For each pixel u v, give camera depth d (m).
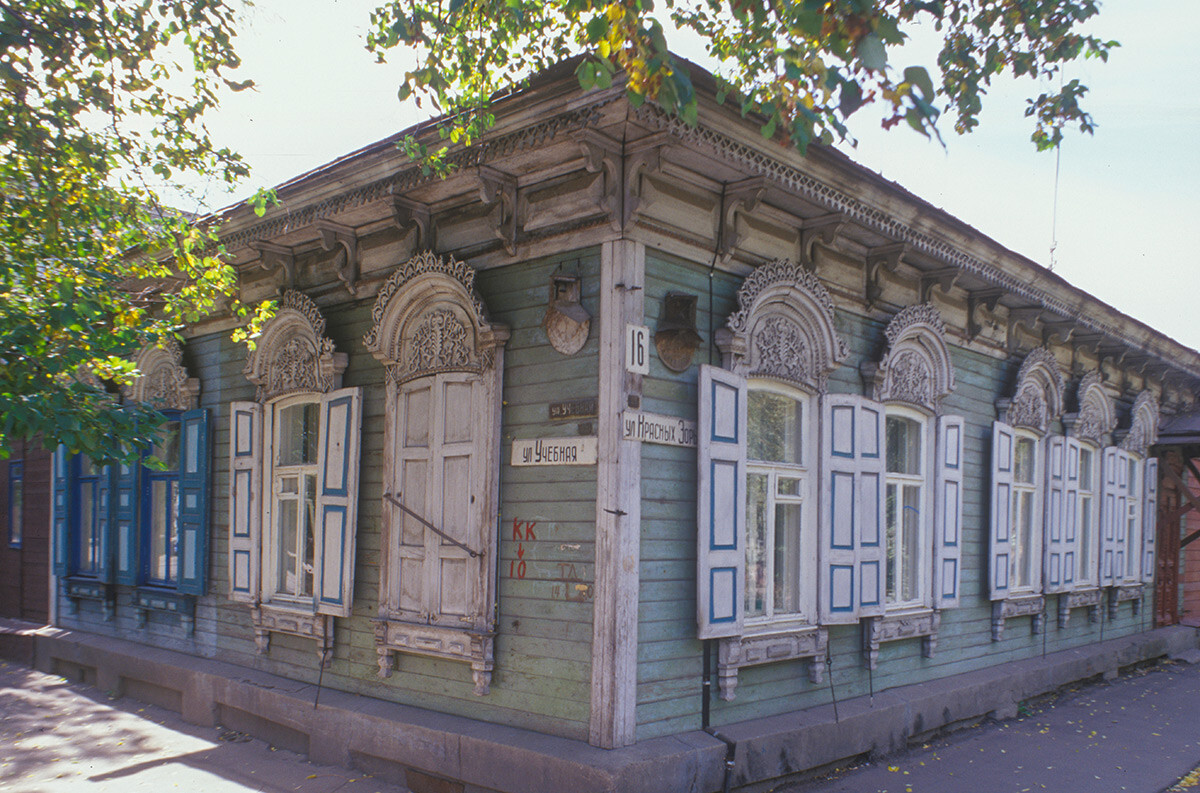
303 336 8.45
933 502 8.75
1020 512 10.77
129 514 10.71
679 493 6.21
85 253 6.71
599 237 6.04
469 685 6.56
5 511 13.60
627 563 5.75
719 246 6.60
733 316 6.57
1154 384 14.59
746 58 5.69
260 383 8.87
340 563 7.59
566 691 5.93
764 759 6.27
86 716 9.12
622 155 5.93
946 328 9.32
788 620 7.06
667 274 6.28
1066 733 8.75
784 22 4.22
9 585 13.33
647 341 6.04
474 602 6.46
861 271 8.13
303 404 8.61
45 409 5.32
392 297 7.29
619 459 5.76
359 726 6.94
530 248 6.48
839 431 7.46
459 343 6.83
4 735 8.43
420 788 6.48
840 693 7.55
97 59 6.31
